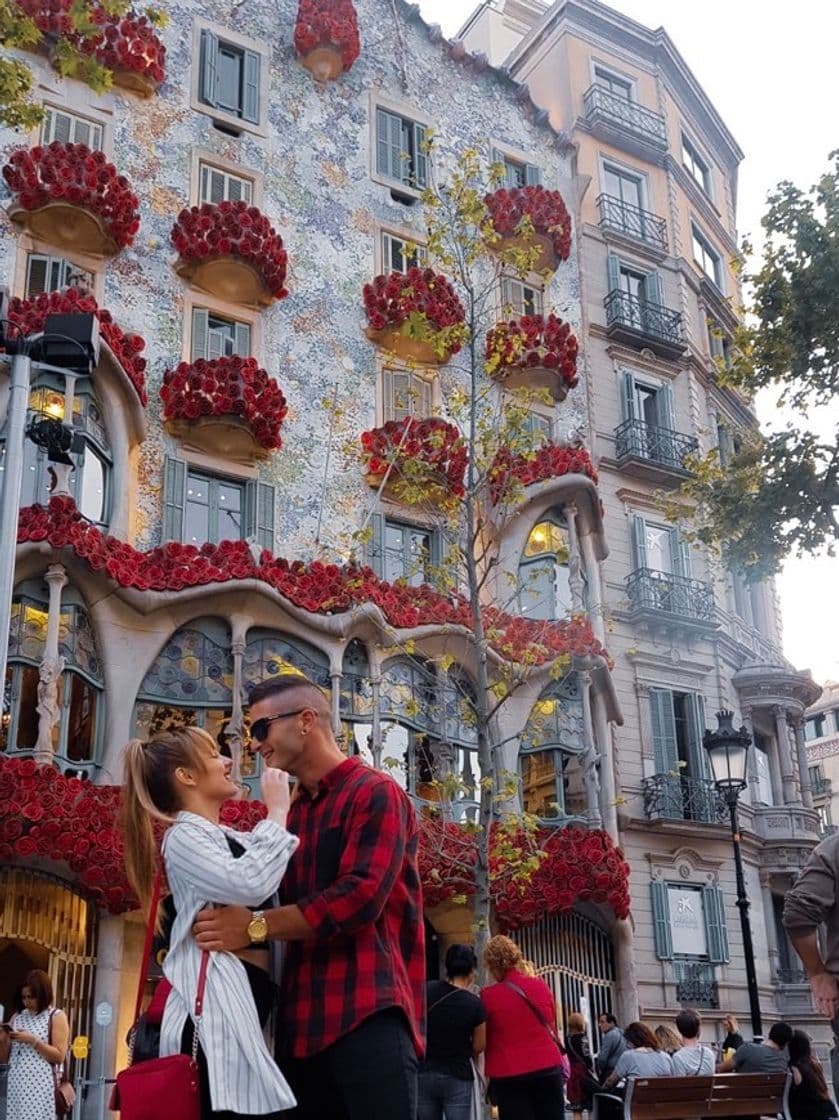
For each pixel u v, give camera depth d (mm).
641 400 30531
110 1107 3463
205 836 3615
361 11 28281
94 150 22219
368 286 25016
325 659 20500
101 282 21969
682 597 28391
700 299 33656
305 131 26031
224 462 22219
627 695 26891
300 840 3867
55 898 17781
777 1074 10438
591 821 22656
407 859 3838
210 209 22922
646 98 34250
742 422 35031
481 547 24281
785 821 29062
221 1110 3328
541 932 22422
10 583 11234
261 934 3521
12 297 20078
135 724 19062
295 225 25062
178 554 19672
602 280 30531
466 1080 8289
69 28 22562
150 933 3713
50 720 17391
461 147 28688
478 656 16641
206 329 22906
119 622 19062
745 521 22438
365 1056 3484
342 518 23188
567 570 24703
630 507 28625
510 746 22453
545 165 30328
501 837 15859
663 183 33375
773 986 27781
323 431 23703
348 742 19828
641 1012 24047
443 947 21969
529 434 18328
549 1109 8266
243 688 19734
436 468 22297
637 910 24906
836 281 21047
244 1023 3461
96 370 20203
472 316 18797
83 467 19812
